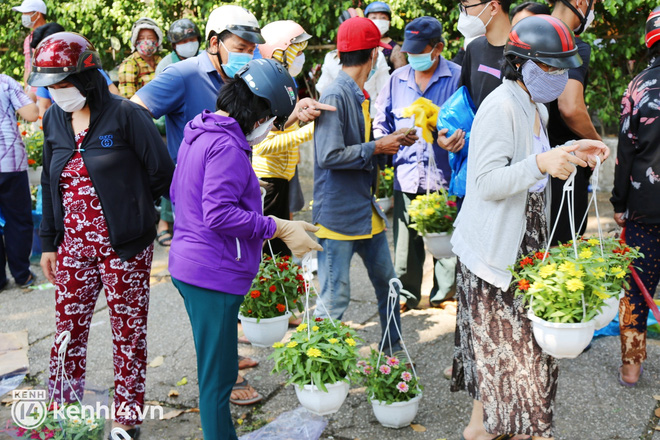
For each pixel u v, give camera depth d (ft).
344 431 10.66
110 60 29.81
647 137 10.59
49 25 16.21
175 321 15.30
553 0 10.43
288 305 10.98
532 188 8.39
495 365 8.80
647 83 10.59
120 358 10.16
